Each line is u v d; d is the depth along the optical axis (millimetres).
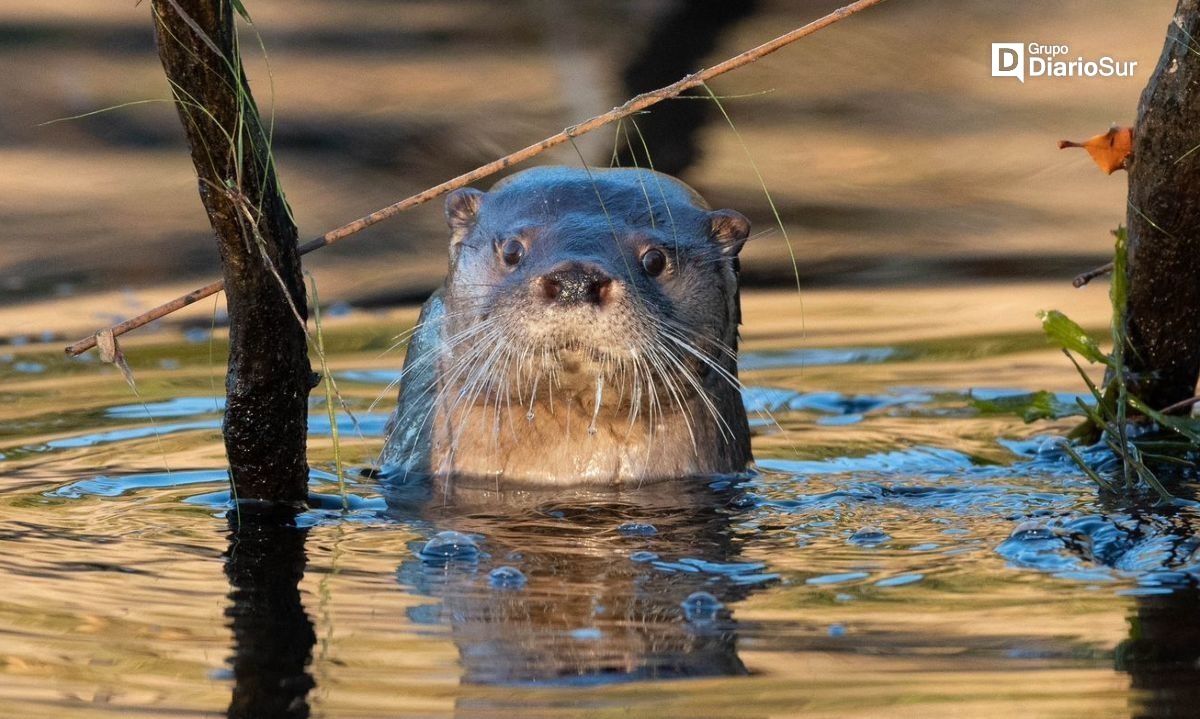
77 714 5902
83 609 7191
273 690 6133
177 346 14609
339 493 9883
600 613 7152
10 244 18625
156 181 21688
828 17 8125
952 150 23328
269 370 8672
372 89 25625
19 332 15094
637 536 8742
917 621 6910
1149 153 9430
